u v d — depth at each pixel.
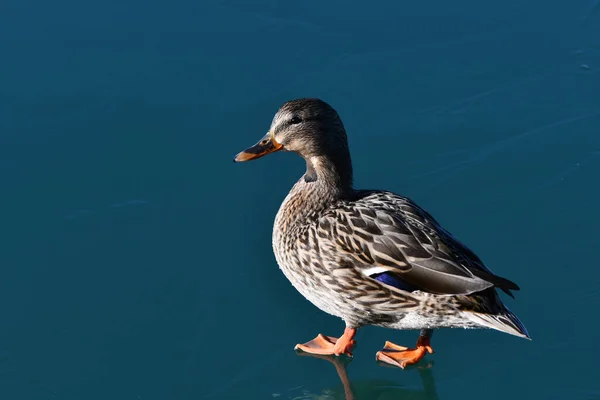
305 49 10.54
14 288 7.98
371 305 6.90
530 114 9.66
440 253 6.62
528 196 8.74
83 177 9.08
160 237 8.48
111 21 10.88
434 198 8.77
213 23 10.88
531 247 8.23
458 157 9.21
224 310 7.85
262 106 9.82
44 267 8.19
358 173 9.05
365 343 7.66
